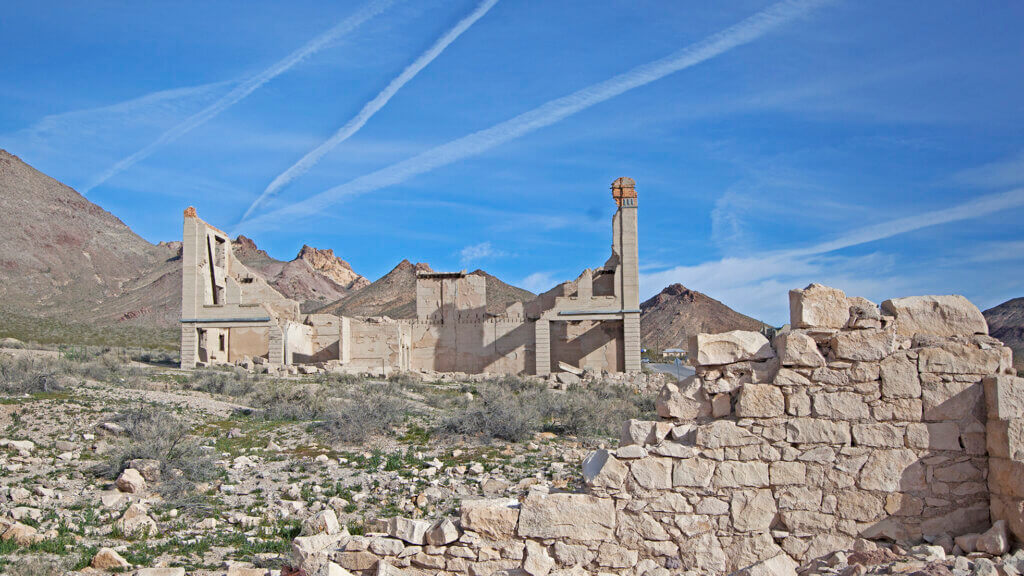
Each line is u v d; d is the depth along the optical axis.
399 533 9.54
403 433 24.33
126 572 11.77
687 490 9.05
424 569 9.30
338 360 59.72
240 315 57.12
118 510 15.49
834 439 9.00
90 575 11.55
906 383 9.02
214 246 60.81
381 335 59.44
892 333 9.11
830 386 9.11
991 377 8.70
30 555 12.38
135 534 13.94
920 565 7.63
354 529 14.16
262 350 62.78
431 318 61.69
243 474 18.91
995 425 8.57
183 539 13.80
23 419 23.38
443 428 24.09
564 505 9.07
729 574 8.66
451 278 62.12
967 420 8.88
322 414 27.81
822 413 9.05
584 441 23.48
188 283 57.59
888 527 8.81
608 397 42.19
